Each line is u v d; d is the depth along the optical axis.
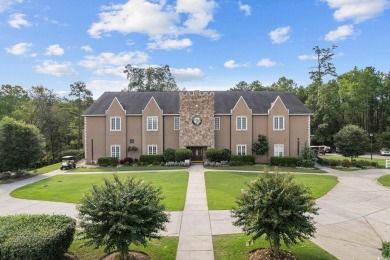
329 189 24.89
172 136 45.25
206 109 44.03
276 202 10.50
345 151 41.41
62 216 12.08
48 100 59.22
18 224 11.02
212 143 43.78
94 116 45.09
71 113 79.06
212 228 15.12
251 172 34.31
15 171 36.22
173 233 14.42
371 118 76.94
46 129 56.72
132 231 9.59
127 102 47.50
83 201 10.55
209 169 37.19
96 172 36.31
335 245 13.16
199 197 21.69
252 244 12.86
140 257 11.59
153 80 80.50
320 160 43.97
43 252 9.53
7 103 64.69
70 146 70.62
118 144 44.91
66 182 29.27
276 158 41.53
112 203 10.10
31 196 23.14
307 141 43.12
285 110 44.19
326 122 70.88
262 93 49.25
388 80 73.50
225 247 12.68
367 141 41.62
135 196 10.41
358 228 15.45
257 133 44.81
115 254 11.73
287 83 95.50
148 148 44.94
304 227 10.71
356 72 71.25
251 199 10.98
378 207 19.48
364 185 26.94
